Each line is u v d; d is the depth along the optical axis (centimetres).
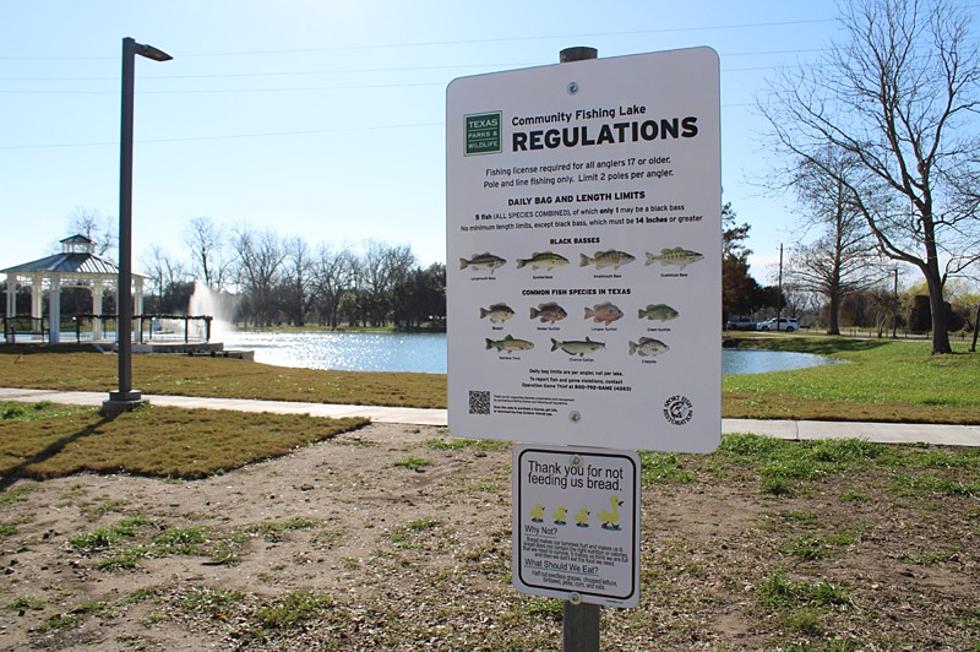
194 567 512
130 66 1177
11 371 1970
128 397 1214
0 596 462
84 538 566
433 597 452
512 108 257
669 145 239
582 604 256
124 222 1198
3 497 703
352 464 858
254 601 449
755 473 776
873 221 2991
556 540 254
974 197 2673
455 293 265
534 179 254
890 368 2511
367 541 567
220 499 702
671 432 240
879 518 611
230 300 9050
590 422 249
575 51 258
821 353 4112
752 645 384
